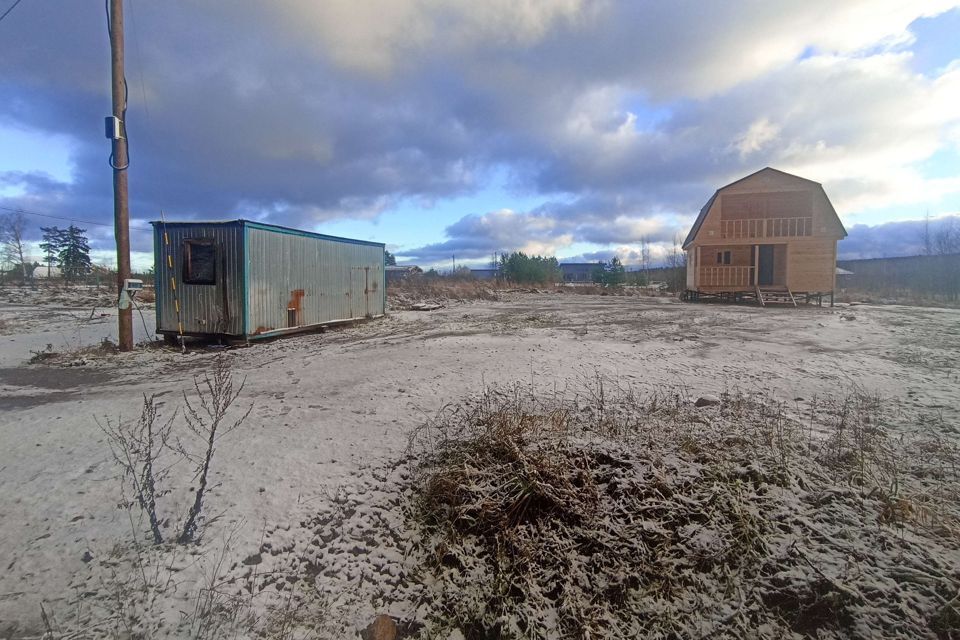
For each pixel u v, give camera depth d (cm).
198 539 304
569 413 467
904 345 970
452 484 346
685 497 317
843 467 351
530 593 279
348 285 1479
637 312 1869
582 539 304
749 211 2458
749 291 2417
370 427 478
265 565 291
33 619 245
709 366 759
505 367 748
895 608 234
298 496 355
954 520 285
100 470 382
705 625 252
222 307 1076
